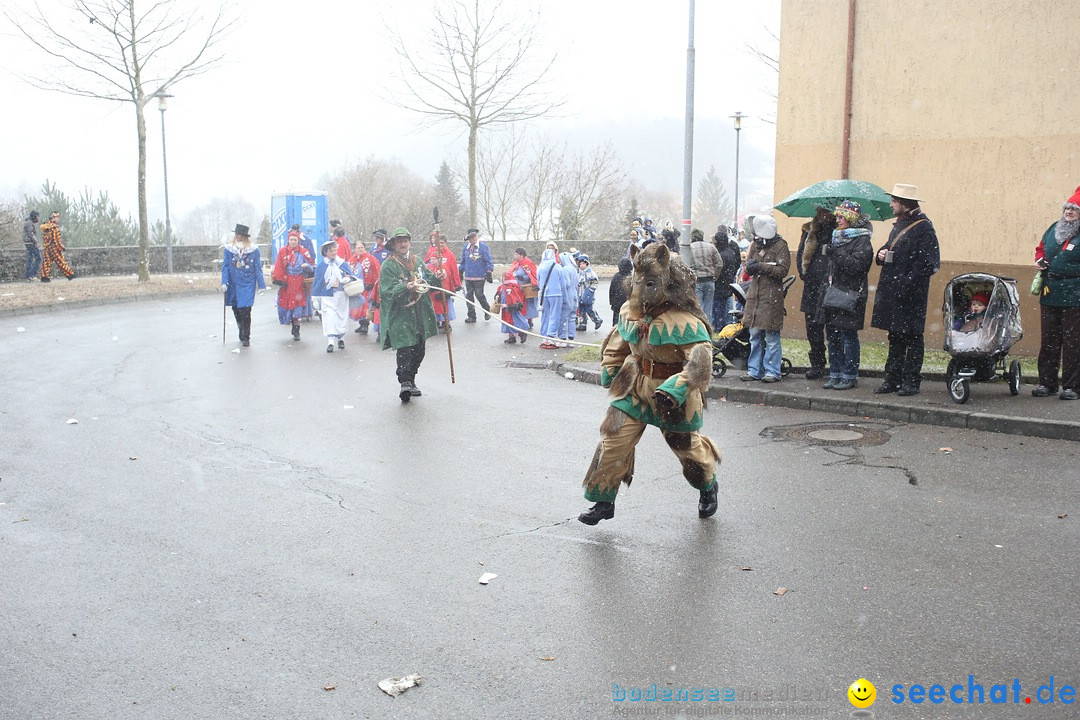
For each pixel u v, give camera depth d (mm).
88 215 38094
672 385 5863
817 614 4980
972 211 12695
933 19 12766
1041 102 11938
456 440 9023
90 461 8438
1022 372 10766
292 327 17031
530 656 4613
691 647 4656
